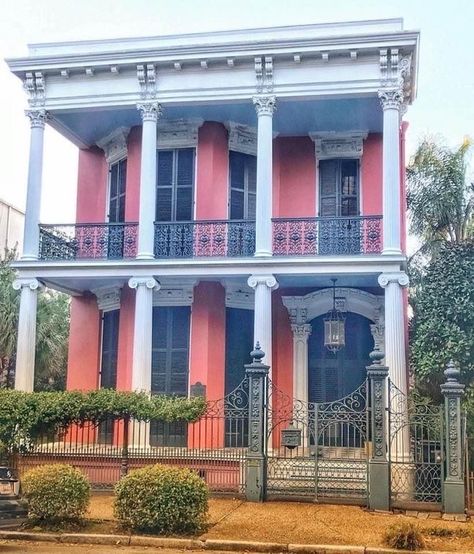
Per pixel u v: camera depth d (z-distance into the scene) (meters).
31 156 15.84
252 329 16.75
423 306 15.39
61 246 16.31
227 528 10.19
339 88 14.70
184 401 13.39
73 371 17.45
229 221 15.39
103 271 15.32
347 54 14.64
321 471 13.29
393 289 14.23
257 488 12.26
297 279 15.46
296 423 15.66
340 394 16.33
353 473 13.27
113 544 9.56
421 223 19.77
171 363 16.30
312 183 16.91
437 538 9.91
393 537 9.30
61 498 10.12
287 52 14.66
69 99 15.70
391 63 14.52
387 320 14.16
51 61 15.51
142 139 15.59
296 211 16.83
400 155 16.20
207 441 15.59
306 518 10.87
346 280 15.53
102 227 16.56
